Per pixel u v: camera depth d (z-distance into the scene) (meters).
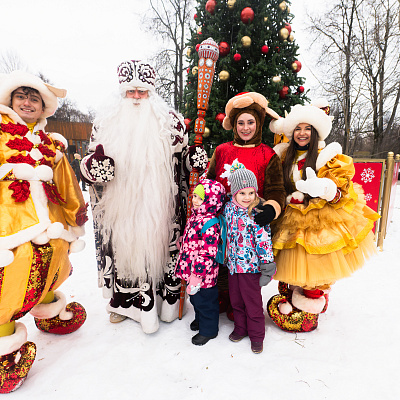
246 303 1.88
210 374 1.68
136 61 2.00
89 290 2.90
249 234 1.87
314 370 1.69
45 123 1.85
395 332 2.05
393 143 13.62
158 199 1.95
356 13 11.01
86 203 1.96
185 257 1.92
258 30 3.94
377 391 1.52
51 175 1.70
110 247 2.17
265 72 3.93
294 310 2.10
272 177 2.03
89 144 2.06
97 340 2.02
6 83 1.57
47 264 1.59
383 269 3.26
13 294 1.47
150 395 1.52
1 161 1.55
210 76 2.11
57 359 1.82
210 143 4.30
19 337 1.56
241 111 2.14
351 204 1.94
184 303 2.45
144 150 1.93
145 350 1.92
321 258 1.83
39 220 1.56
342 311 2.38
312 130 2.01
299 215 1.91
